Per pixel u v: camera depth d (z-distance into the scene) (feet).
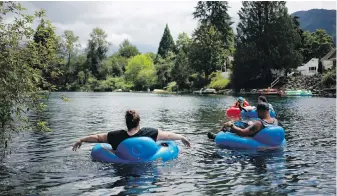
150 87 276.21
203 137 34.65
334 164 23.07
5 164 23.04
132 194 17.12
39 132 37.29
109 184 18.71
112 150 24.23
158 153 23.91
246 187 18.22
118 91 279.69
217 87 209.46
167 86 252.83
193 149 28.04
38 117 55.62
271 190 17.76
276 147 28.73
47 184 18.70
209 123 47.73
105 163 23.15
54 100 114.83
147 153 23.59
